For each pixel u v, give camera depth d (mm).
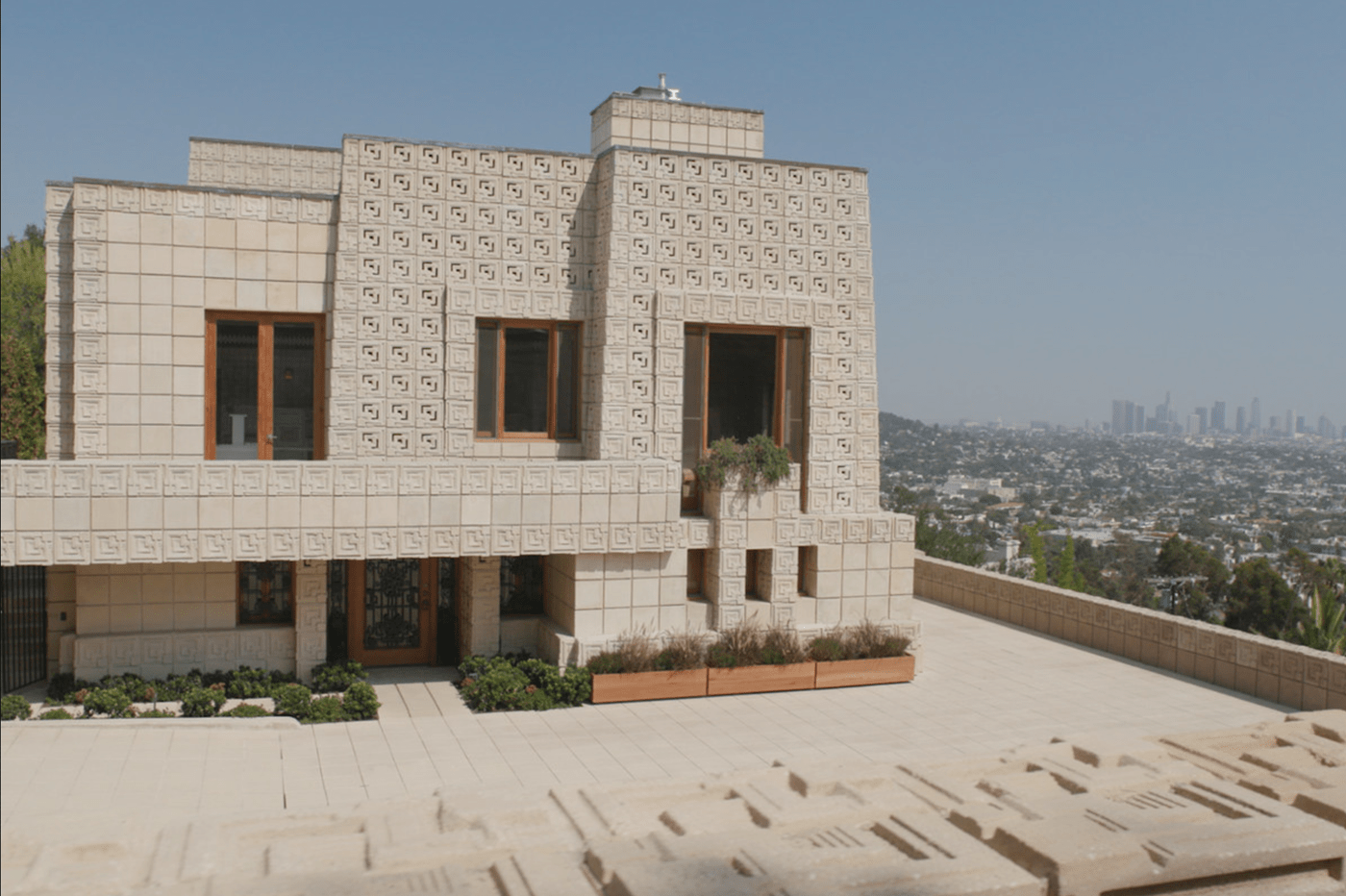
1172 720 15844
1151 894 6816
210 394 16781
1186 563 40781
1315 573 37312
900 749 14336
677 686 16484
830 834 7320
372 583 17984
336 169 20125
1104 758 8891
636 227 17547
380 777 12633
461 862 6797
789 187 18438
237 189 16578
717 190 18016
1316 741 9578
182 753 12352
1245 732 9820
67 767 11234
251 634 16656
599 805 7664
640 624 17203
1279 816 7453
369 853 6859
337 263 16719
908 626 18578
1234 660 17531
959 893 6281
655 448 17688
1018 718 15867
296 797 11750
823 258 18688
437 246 17234
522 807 7652
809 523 18156
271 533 15102
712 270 18031
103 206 16031
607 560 16922
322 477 15273
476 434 17719
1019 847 6859
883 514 18891
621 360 17438
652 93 21016
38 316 43438
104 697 14781
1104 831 7012
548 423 18172
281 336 17125
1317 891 7070
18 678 16203
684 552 17453
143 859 6727
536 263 17750
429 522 15750
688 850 6762
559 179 17859
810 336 18484
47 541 14289
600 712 15727
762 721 15508
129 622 16219
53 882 6223
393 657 18109
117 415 16234
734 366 18453
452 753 13680
